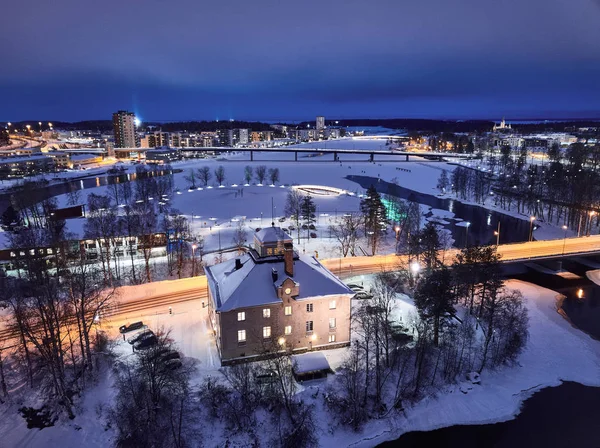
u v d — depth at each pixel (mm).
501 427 63562
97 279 100562
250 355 70438
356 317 81688
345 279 101062
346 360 70875
